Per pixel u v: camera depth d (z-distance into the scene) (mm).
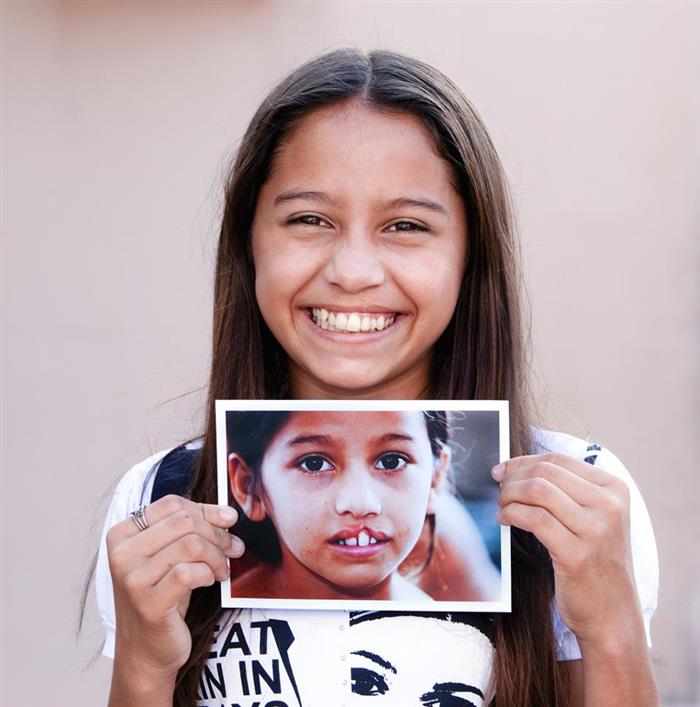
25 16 2781
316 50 2768
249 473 1385
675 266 2844
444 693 1393
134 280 2842
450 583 1366
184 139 2803
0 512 2887
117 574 1312
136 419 2857
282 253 1396
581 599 1273
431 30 2787
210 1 2766
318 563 1378
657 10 2801
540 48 2805
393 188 1361
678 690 2873
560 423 2852
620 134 2824
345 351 1395
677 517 2875
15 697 2904
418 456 1369
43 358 2865
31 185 2826
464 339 1522
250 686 1413
